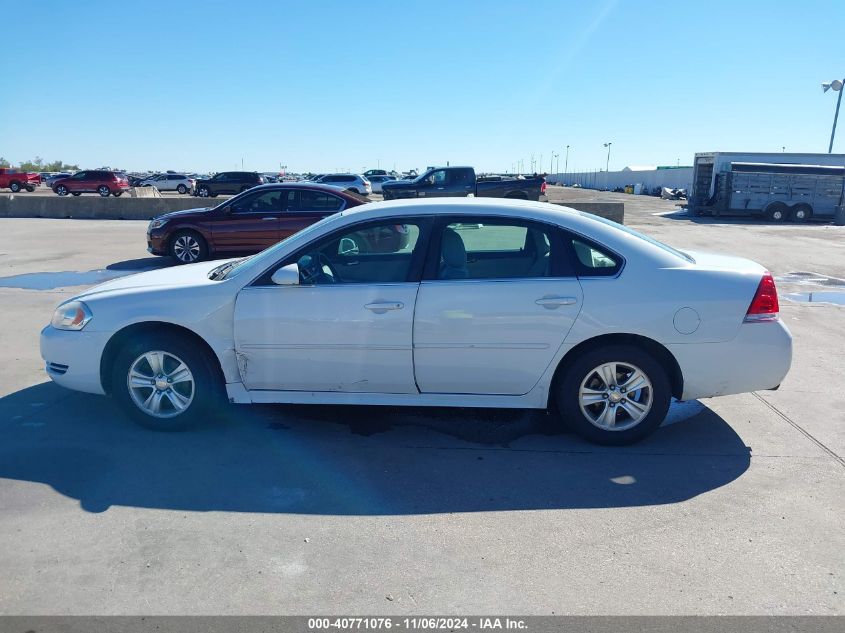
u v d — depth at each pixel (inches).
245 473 167.9
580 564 130.6
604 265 180.7
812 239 762.2
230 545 136.3
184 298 185.9
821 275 490.9
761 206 1106.1
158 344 186.9
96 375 190.9
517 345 179.3
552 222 183.9
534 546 136.7
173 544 136.3
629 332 177.0
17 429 192.9
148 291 189.9
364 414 208.4
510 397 185.3
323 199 498.3
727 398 225.8
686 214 1245.1
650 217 1173.7
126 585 123.0
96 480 163.0
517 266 187.0
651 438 192.2
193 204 973.2
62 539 137.6
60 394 221.1
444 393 186.7
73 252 571.2
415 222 186.1
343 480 164.9
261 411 209.2
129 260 525.3
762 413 211.9
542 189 1019.3
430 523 145.4
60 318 193.9
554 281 179.0
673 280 177.9
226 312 184.9
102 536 138.9
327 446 184.9
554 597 120.5
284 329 183.3
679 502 155.2
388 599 119.7
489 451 182.7
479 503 154.3
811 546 137.0
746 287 178.7
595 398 183.3
